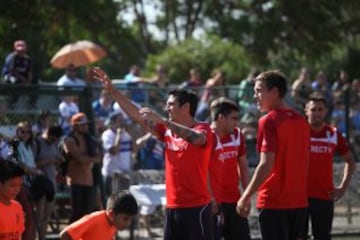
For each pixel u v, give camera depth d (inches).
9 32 2036.2
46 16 2119.8
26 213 815.7
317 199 916.6
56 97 1211.2
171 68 2409.0
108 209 674.2
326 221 920.3
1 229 656.4
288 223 771.4
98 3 2311.8
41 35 2111.2
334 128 927.7
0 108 1175.6
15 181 662.5
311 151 912.9
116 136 1237.7
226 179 919.7
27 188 1045.2
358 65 3147.1
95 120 1291.8
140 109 725.9
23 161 1051.9
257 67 2790.4
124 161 1253.1
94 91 1328.7
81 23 2298.2
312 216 921.5
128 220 675.4
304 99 1422.2
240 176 951.0
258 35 2805.1
